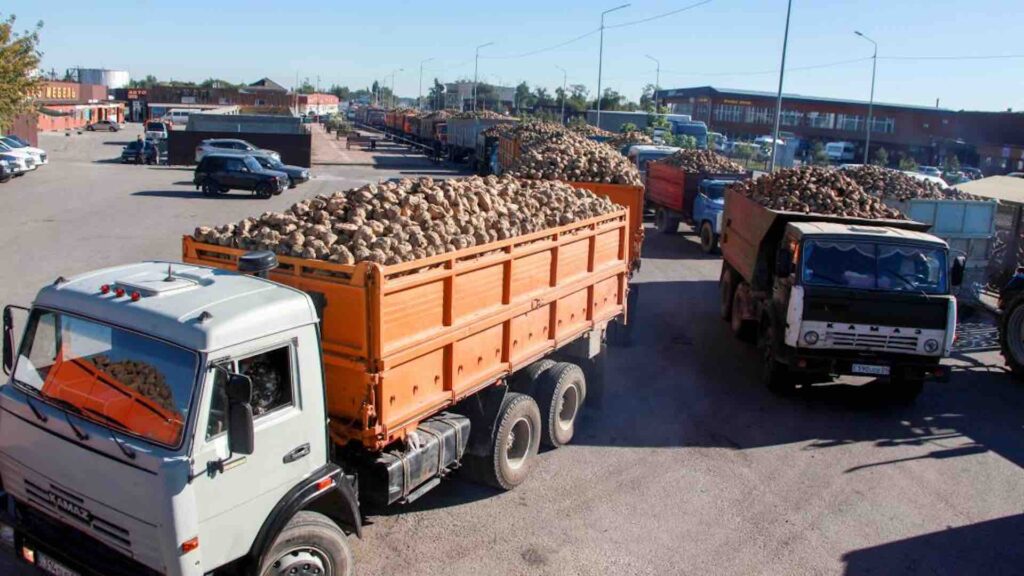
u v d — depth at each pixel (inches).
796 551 276.4
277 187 1196.5
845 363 404.5
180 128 2322.8
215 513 181.6
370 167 1871.3
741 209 561.0
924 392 454.6
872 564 271.0
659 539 278.8
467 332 268.8
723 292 605.6
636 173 624.1
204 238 259.9
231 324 182.5
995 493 329.4
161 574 178.9
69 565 191.3
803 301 402.0
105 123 2935.5
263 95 4271.7
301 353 200.8
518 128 1346.0
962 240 598.9
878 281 404.2
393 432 235.1
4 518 202.5
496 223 294.2
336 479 210.7
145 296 193.5
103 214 957.2
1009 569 272.2
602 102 3705.7
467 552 263.1
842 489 326.6
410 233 254.5
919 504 316.5
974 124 2517.2
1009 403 441.4
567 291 339.9
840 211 500.7
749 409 414.9
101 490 181.9
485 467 296.8
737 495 316.2
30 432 193.2
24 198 1078.4
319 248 238.5
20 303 517.7
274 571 200.4
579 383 355.9
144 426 179.3
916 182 674.8
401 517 285.1
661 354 504.7
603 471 332.2
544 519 288.4
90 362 189.8
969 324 609.9
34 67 1222.9
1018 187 674.2
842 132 2955.2
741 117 3221.0
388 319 226.4
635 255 549.6
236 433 175.3
